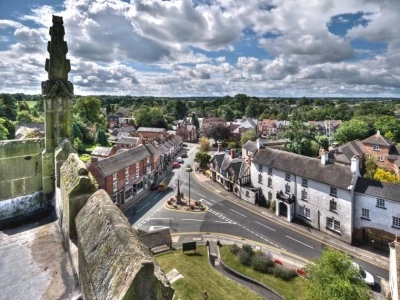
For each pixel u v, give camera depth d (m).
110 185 42.28
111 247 3.24
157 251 30.11
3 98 106.81
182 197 48.53
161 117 121.56
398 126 75.06
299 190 39.12
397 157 57.94
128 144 75.19
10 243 6.05
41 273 5.09
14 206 7.25
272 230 36.66
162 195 49.75
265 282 25.08
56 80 7.32
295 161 40.88
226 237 34.53
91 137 90.62
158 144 73.25
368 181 33.09
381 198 31.20
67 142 7.27
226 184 53.50
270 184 43.91
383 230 31.45
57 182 7.04
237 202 46.62
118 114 160.38
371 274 27.36
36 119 97.00
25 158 7.49
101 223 3.84
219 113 160.12
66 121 7.61
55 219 7.18
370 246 32.59
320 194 36.31
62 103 7.49
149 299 2.64
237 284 24.52
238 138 104.19
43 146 7.81
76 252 4.86
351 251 31.58
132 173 49.22
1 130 63.66
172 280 23.89
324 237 34.84
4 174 7.16
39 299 4.46
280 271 26.16
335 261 19.70
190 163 76.38
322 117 137.50
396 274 20.06
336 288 18.09
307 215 38.38
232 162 52.53
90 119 107.81
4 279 4.95
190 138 119.69
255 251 30.38
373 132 78.81
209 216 40.81
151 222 38.72
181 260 27.89
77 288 4.55
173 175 63.97
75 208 5.15
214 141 103.69
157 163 62.66
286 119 137.75
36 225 6.89
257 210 43.22
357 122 78.81
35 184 7.66
